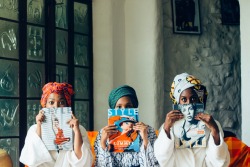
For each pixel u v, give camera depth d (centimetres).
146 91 836
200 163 447
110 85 812
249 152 520
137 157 452
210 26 940
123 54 844
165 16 912
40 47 729
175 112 442
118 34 834
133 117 451
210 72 941
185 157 447
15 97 695
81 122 785
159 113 840
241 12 723
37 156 446
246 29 720
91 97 803
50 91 453
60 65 755
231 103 947
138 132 450
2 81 679
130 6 846
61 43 759
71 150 448
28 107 711
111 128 449
